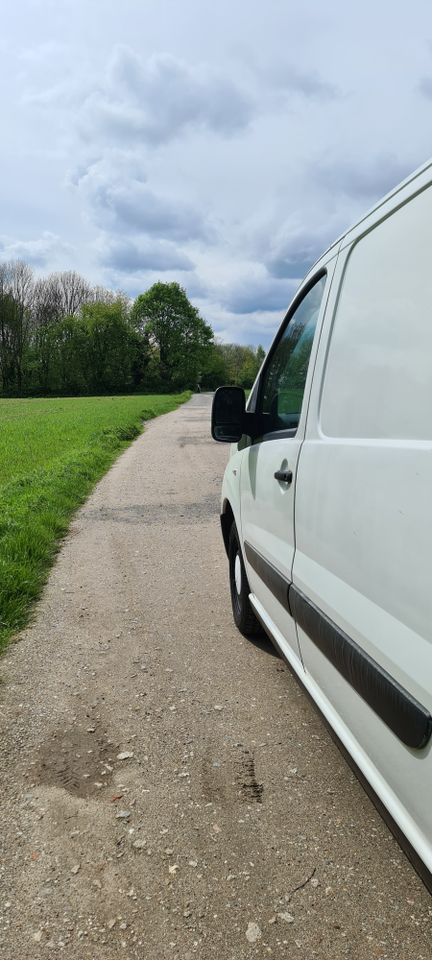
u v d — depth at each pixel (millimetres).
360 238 2160
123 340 83188
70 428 21328
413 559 1484
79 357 82625
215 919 1944
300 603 2393
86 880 2105
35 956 1825
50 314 89562
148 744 2928
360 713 1855
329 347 2289
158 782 2641
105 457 14117
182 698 3379
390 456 1632
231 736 2996
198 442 18469
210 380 98125
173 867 2160
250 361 101125
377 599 1689
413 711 1460
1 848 2254
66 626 4445
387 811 1642
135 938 1881
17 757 2824
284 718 3160
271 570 2910
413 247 1697
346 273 2244
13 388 82938
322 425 2248
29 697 3402
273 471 2939
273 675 3645
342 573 1958
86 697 3396
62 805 2490
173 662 3834
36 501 8266
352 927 1906
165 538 7039
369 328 1915
